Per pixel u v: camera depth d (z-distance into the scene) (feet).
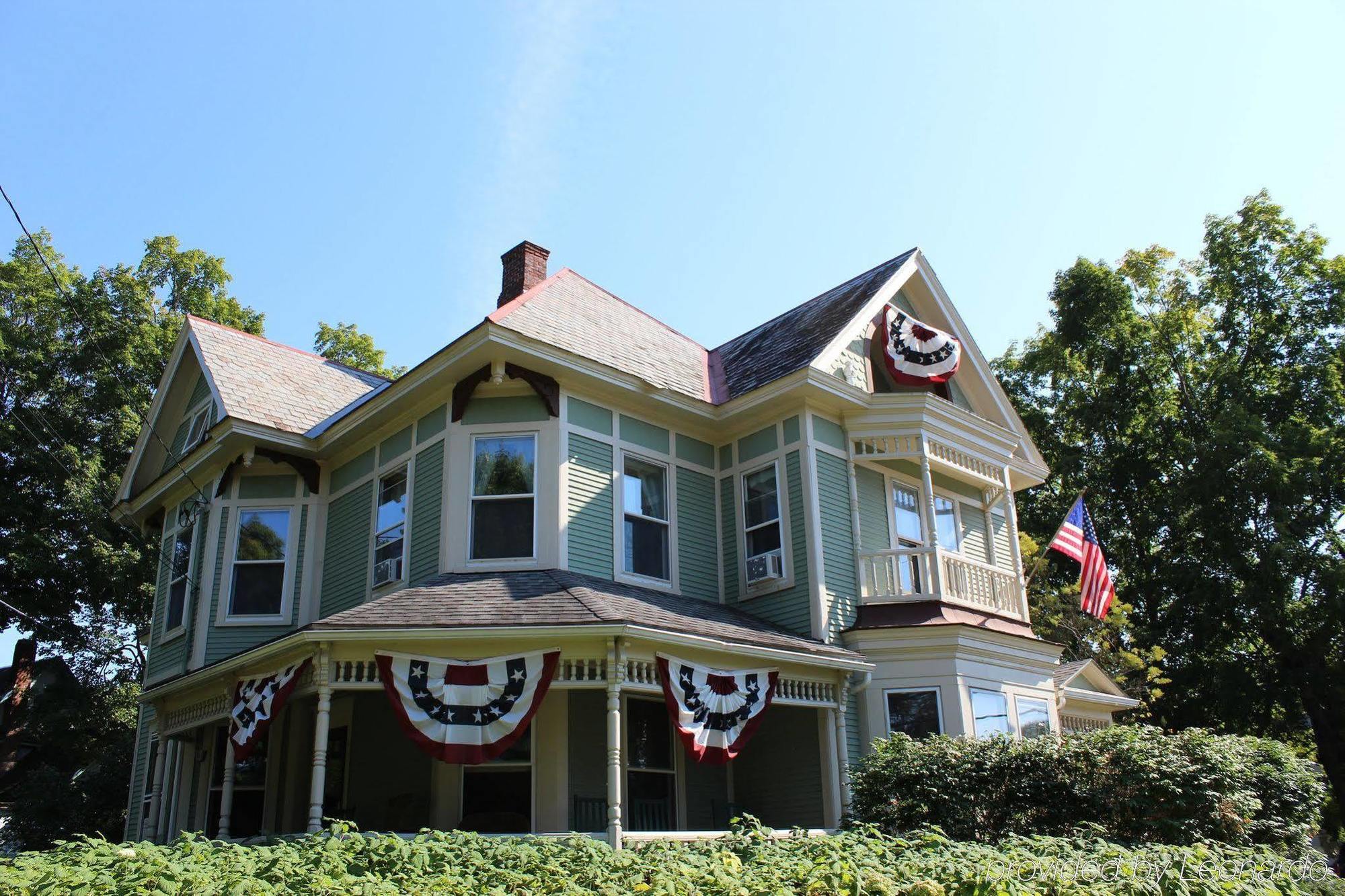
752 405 50.90
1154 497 95.91
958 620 48.34
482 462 46.80
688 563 50.03
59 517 89.04
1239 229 98.12
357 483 53.72
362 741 45.93
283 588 53.88
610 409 49.11
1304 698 83.87
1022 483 64.08
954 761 36.35
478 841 27.14
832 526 49.14
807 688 43.04
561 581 41.57
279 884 20.54
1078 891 21.42
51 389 94.58
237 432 52.65
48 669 96.89
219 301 106.93
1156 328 99.19
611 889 21.21
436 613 37.11
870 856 24.75
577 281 57.98
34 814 74.49
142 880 20.21
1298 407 91.81
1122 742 35.53
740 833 30.86
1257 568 82.07
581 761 41.19
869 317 53.98
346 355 116.26
